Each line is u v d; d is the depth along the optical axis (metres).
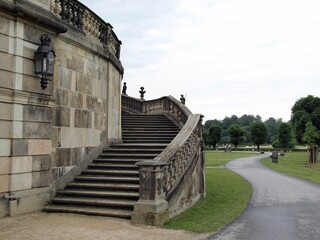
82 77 13.62
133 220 9.70
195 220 10.73
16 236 8.07
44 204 11.09
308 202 14.52
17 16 10.06
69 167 12.62
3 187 9.80
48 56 10.76
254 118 189.38
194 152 14.13
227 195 16.27
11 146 9.98
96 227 9.11
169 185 11.12
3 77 9.77
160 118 23.25
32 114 10.65
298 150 98.50
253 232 9.34
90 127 14.13
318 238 8.79
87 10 14.11
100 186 11.98
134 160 13.84
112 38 17.03
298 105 48.97
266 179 23.55
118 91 17.67
